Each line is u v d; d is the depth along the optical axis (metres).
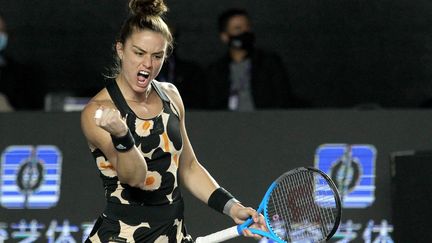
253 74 24.45
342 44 28.30
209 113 21.56
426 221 20.06
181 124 14.95
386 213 21.16
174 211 14.55
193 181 15.26
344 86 28.23
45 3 28.69
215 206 15.05
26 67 27.31
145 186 14.20
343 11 28.30
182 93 24.70
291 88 25.95
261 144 21.44
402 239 20.34
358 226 21.12
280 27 28.38
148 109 14.19
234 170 21.38
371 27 28.27
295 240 15.95
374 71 28.23
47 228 21.39
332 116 21.48
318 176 16.22
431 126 21.34
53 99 24.27
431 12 28.16
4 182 21.50
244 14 24.55
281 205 15.98
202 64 28.38
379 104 28.23
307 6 28.39
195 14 28.42
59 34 28.53
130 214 14.33
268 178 21.31
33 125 21.66
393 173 20.48
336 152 21.34
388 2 28.27
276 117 21.50
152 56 13.77
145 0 13.83
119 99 14.09
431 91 28.11
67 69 28.45
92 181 21.47
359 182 21.25
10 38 28.45
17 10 28.58
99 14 28.61
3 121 21.66
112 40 28.55
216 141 21.47
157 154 14.17
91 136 14.00
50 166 21.55
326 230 15.87
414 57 28.19
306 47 28.30
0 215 21.44
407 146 21.33
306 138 21.42
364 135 21.39
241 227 14.71
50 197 21.47
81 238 21.33
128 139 13.06
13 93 27.03
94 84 28.45
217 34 28.38
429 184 20.02
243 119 21.52
